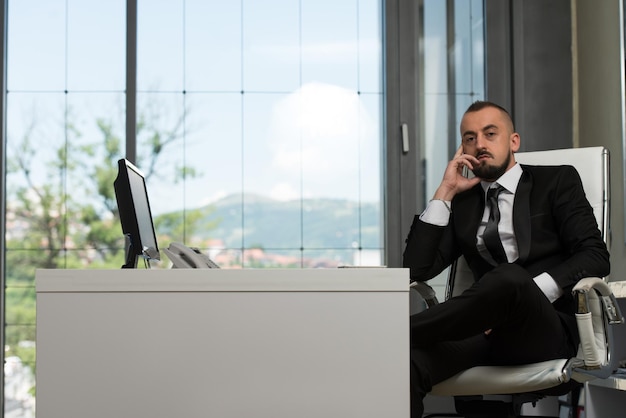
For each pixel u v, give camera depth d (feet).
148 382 5.61
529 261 8.27
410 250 8.69
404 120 14.24
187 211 14.11
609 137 13.30
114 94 14.23
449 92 14.35
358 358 5.66
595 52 13.71
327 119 14.33
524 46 14.37
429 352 7.14
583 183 8.84
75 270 5.64
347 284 5.68
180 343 5.63
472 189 8.81
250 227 14.16
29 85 14.21
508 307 6.95
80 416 5.58
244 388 5.63
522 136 14.28
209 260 7.14
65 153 14.24
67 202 14.25
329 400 5.64
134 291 5.64
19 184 14.19
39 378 5.58
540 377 7.13
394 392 5.65
